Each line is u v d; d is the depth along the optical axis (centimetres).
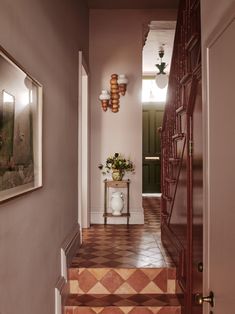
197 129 223
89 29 540
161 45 707
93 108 541
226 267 125
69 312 284
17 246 162
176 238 316
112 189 543
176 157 318
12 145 152
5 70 142
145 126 939
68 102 331
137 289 315
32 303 189
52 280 246
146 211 687
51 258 244
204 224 157
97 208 543
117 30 542
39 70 211
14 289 157
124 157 540
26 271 178
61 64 292
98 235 458
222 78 129
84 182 507
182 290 274
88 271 315
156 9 541
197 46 223
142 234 465
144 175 942
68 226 329
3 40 145
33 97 190
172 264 325
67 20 328
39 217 209
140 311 283
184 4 276
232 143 117
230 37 119
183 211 281
